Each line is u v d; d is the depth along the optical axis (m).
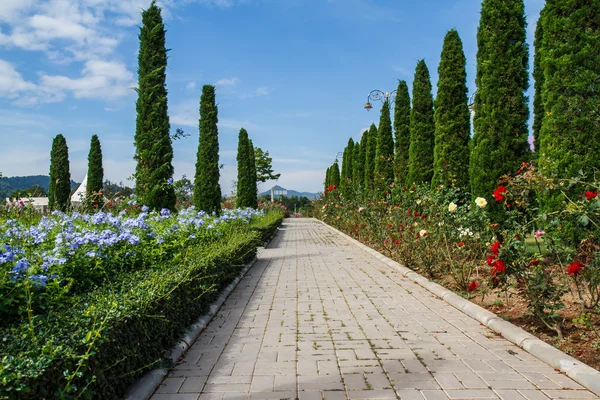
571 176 6.02
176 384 3.21
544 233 4.48
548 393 2.96
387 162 17.72
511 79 7.92
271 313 5.35
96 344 2.57
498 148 7.88
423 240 7.28
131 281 4.27
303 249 12.78
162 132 10.54
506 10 7.96
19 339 2.54
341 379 3.26
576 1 6.14
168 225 7.51
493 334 4.34
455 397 2.92
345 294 6.38
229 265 6.75
